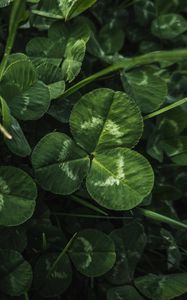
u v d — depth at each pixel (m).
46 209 0.26
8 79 0.24
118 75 0.31
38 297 0.26
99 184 0.24
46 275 0.25
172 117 0.29
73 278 0.27
